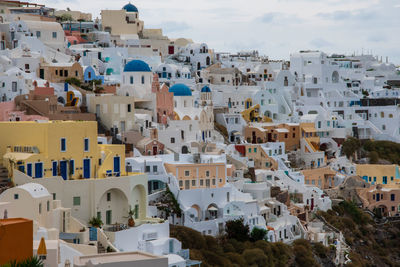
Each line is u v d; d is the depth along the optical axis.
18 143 125.75
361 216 193.88
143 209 134.50
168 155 160.25
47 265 91.00
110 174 131.62
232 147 194.25
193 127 186.75
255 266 141.62
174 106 195.62
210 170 156.25
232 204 153.75
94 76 198.75
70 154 127.31
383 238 193.88
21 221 80.12
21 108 162.25
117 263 77.75
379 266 185.25
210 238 142.75
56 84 184.00
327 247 165.75
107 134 167.88
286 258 151.75
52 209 113.75
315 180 199.50
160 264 79.50
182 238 137.12
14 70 182.00
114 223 128.00
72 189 123.19
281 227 162.00
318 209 184.25
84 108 172.88
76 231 115.50
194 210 148.88
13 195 111.06
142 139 169.00
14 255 78.38
